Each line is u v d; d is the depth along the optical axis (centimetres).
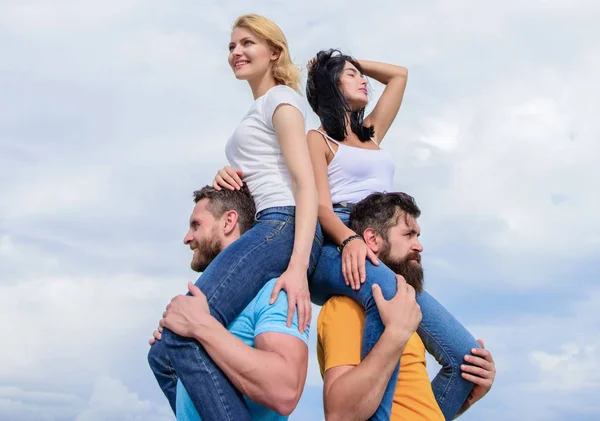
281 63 341
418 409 313
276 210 314
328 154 368
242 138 330
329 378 302
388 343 291
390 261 336
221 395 277
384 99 423
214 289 292
